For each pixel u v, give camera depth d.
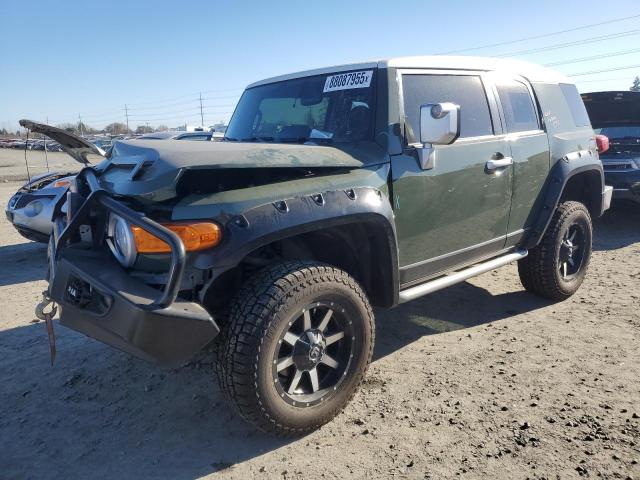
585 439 2.72
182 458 2.74
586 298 4.95
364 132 3.34
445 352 3.87
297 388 2.85
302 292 2.67
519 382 3.36
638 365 3.53
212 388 3.45
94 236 2.85
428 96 3.61
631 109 8.25
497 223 4.10
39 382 3.59
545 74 4.89
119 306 2.37
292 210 2.66
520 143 4.21
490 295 5.12
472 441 2.75
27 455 2.79
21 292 5.72
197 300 2.64
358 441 2.81
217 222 2.49
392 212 3.12
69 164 31.38
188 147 2.81
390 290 3.24
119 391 3.46
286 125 3.78
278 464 2.65
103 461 2.73
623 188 7.87
